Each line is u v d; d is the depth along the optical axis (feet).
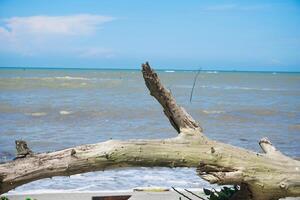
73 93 173.27
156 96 14.19
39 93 168.55
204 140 13.92
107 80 318.65
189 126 14.08
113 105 123.03
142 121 87.92
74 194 29.01
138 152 13.25
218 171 13.74
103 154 12.94
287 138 68.39
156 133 71.72
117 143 13.23
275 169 14.10
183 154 13.55
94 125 80.53
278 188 13.97
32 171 12.27
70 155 12.74
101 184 33.94
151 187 31.19
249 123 91.76
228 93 200.13
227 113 111.14
